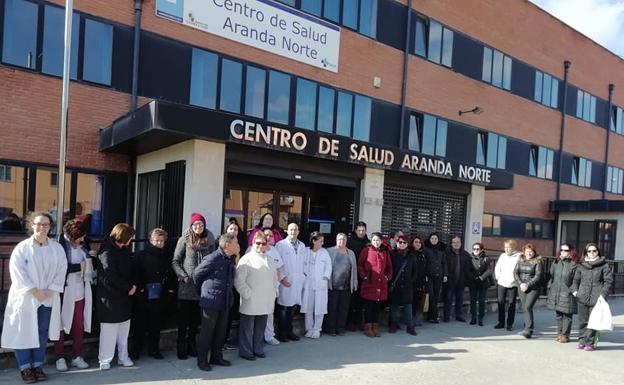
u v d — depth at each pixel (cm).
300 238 1107
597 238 2172
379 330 845
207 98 1167
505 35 2045
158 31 1093
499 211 2044
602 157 2642
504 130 2052
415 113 1692
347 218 1055
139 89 1064
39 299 496
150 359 597
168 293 605
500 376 614
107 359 553
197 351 595
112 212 1021
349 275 781
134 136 767
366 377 574
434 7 1741
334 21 1433
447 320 960
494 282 1135
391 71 1597
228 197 996
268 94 1280
